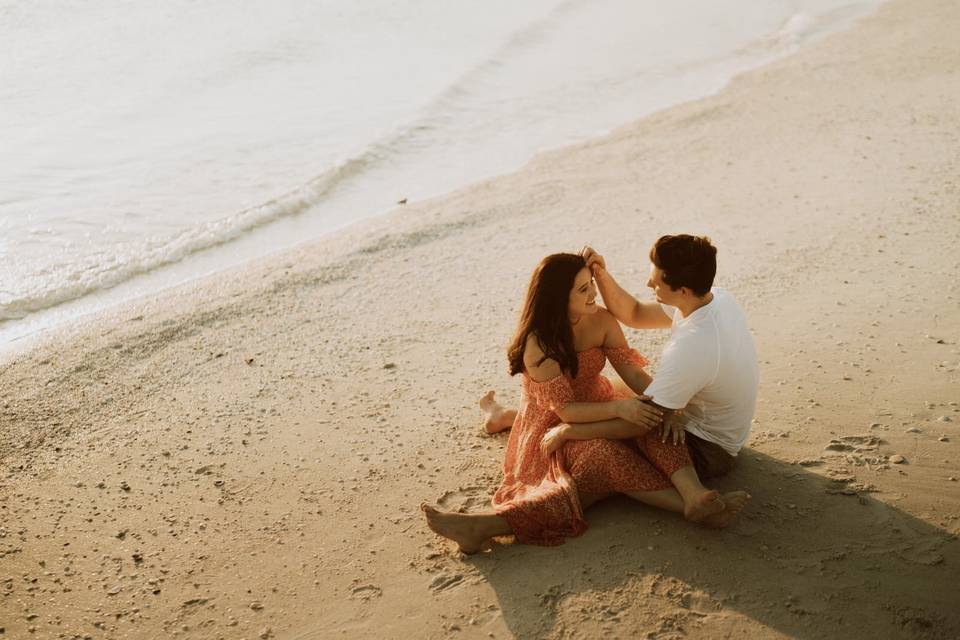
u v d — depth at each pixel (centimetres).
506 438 493
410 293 717
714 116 1213
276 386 571
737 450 424
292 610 369
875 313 600
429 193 1009
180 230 931
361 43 1850
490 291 712
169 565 401
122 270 823
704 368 383
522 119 1315
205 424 527
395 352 613
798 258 709
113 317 703
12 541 421
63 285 789
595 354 423
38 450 507
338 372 587
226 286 754
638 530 396
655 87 1453
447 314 673
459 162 1127
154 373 600
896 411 478
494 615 355
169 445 505
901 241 721
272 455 489
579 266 403
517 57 1728
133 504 450
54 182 1105
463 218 891
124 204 1016
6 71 1703
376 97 1464
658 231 811
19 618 370
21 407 559
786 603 349
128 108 1471
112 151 1240
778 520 397
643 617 346
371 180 1084
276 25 1995
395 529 418
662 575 368
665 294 393
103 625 366
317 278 756
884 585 355
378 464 474
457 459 475
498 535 393
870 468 430
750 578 363
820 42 1653
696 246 380
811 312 611
